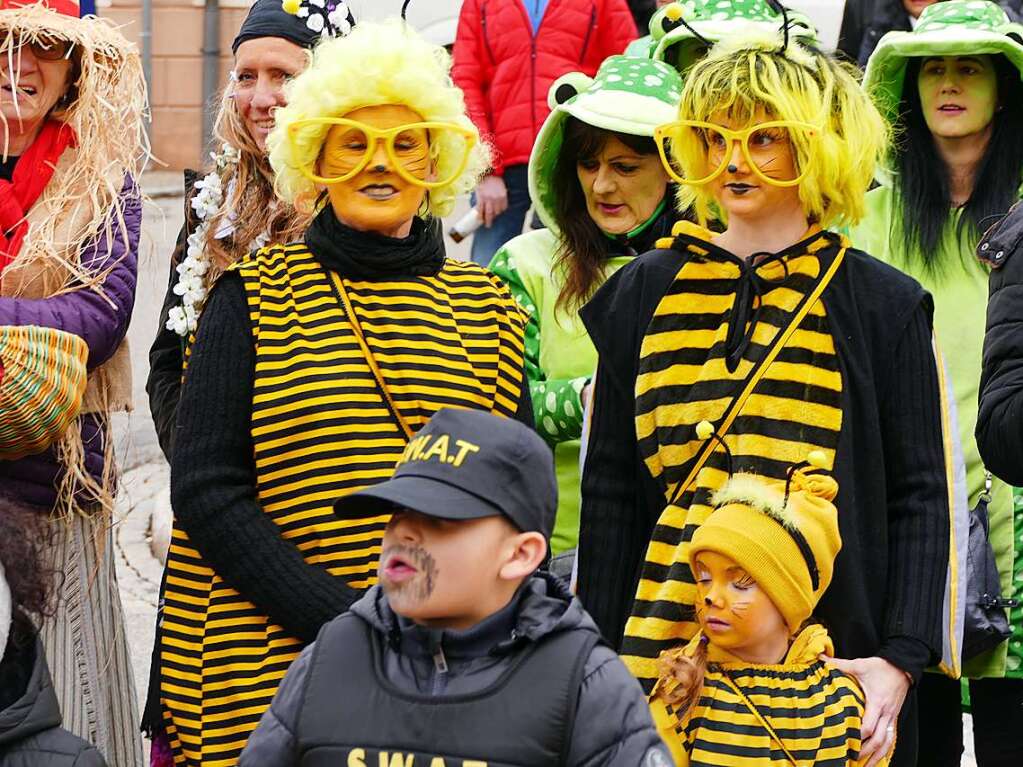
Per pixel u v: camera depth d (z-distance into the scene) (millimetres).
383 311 11234
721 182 11328
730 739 10383
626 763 8344
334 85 11148
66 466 13102
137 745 13922
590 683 8445
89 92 13344
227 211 13445
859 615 10961
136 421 25766
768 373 11039
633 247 14273
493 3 22391
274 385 11023
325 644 8828
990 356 11766
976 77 14555
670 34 16594
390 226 11383
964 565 11328
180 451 11070
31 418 12406
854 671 10805
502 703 8383
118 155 13664
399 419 11031
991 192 14570
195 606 11172
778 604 10414
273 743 8742
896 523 11227
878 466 11094
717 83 11188
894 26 21031
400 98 11180
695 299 11312
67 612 13125
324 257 11328
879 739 10648
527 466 8695
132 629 19734
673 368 11242
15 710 9289
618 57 14531
